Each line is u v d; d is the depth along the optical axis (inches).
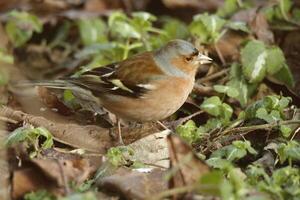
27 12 711.7
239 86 536.7
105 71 486.0
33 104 515.8
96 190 395.2
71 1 719.7
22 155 421.7
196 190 362.3
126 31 604.7
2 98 553.9
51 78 646.5
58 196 382.6
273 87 543.2
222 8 655.8
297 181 386.9
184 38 625.3
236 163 442.6
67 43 690.8
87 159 432.1
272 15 624.4
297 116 483.2
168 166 431.2
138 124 496.4
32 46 684.7
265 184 379.9
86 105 511.2
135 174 402.3
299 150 419.8
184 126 464.4
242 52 544.1
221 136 466.9
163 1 709.9
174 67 478.3
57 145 465.4
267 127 462.6
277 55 543.2
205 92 529.7
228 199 342.6
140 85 474.3
